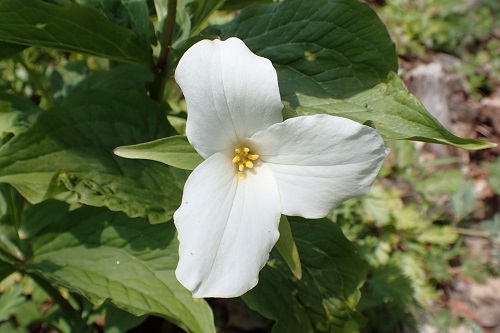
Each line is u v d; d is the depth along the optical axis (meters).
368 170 0.29
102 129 0.37
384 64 0.36
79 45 0.36
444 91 0.75
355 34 0.36
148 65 0.39
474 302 0.58
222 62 0.29
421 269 0.56
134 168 0.37
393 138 0.33
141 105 0.38
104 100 0.37
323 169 0.30
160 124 0.39
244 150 0.30
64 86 0.47
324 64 0.36
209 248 0.29
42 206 0.39
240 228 0.30
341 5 0.36
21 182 0.34
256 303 0.36
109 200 0.34
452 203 0.63
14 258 0.37
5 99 0.43
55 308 0.41
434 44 0.92
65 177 0.34
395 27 0.90
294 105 0.36
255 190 0.30
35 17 0.34
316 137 0.29
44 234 0.38
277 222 0.30
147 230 0.38
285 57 0.37
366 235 0.55
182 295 0.35
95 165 0.36
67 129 0.36
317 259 0.39
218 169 0.30
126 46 0.38
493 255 0.62
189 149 0.30
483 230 0.63
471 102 0.85
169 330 0.44
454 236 0.57
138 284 0.36
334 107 0.35
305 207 0.30
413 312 0.50
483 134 0.81
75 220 0.38
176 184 0.37
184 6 0.39
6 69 0.58
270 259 0.39
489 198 0.71
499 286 0.60
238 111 0.29
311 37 0.37
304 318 0.38
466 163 0.75
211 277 0.29
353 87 0.36
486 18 0.96
